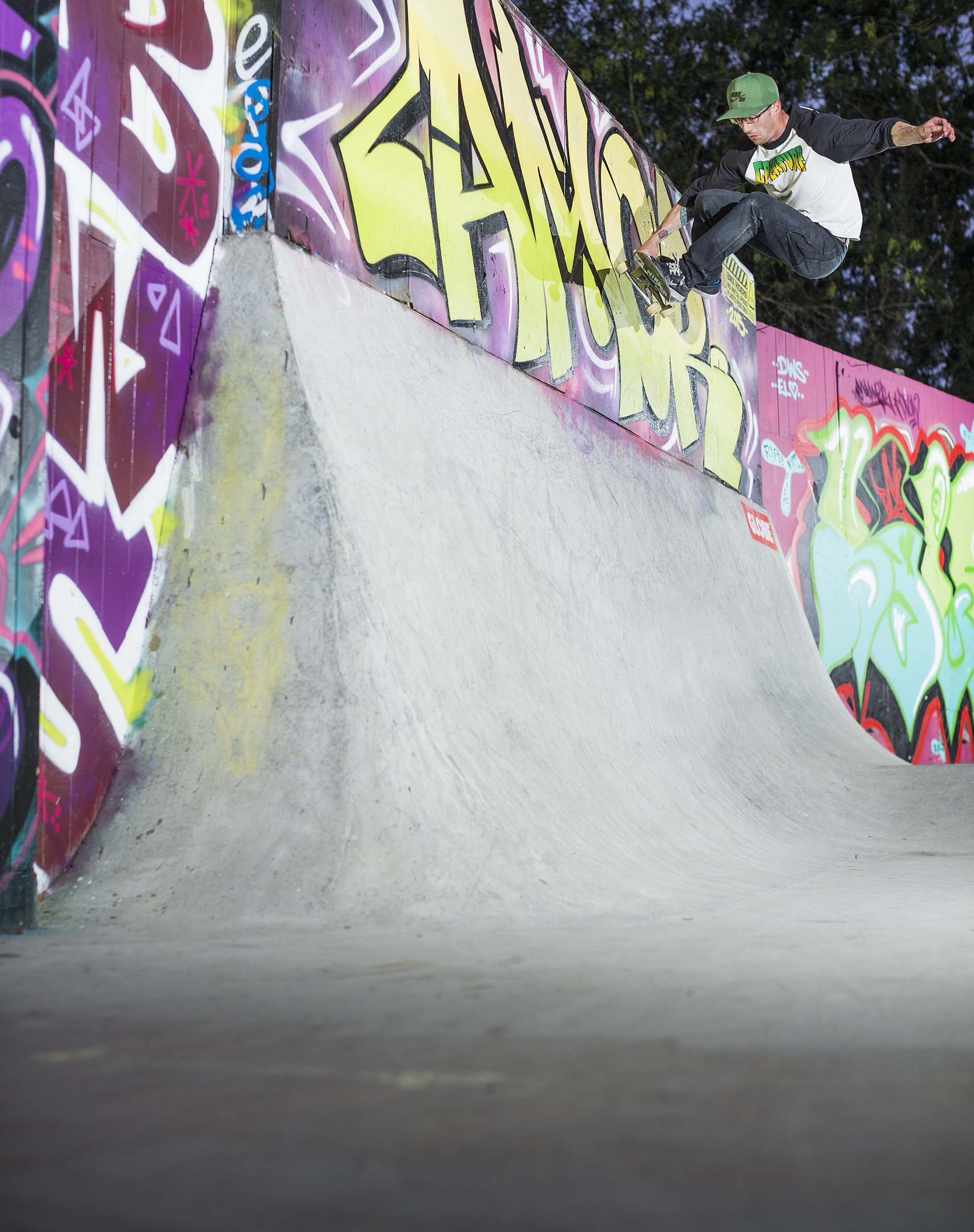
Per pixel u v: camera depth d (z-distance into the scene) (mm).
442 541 7035
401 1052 2590
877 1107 2143
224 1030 2855
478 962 3879
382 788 5363
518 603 7652
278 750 5539
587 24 23172
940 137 9320
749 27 24141
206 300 6562
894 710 17891
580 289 10461
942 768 10438
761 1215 1628
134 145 6145
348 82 7473
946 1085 2289
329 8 7301
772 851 7785
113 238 5984
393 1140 1964
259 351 6383
